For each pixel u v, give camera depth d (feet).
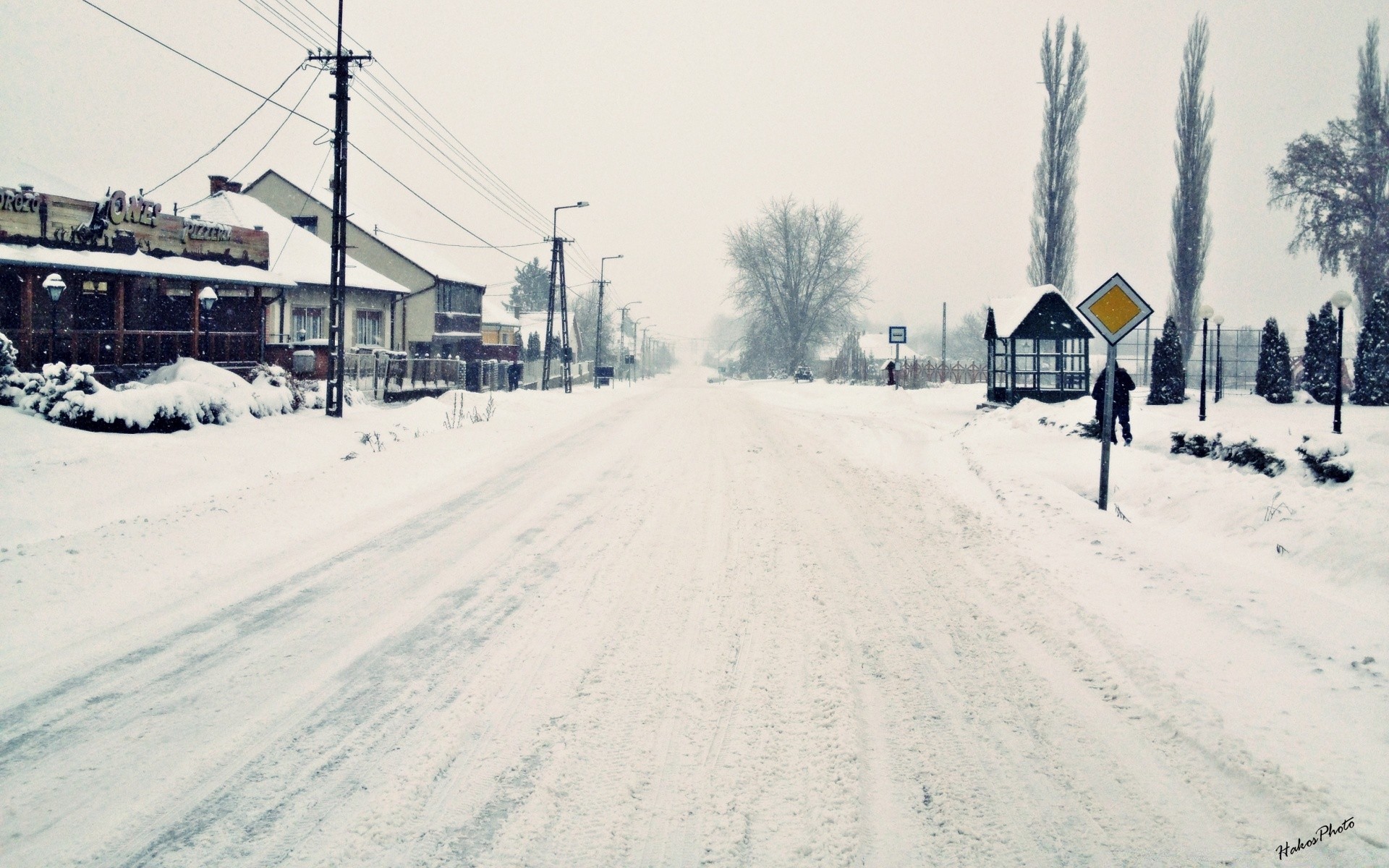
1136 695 15.65
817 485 42.34
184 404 53.93
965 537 29.60
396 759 13.58
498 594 23.20
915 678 16.93
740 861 10.73
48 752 13.80
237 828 11.54
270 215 123.34
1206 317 64.39
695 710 15.46
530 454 55.62
